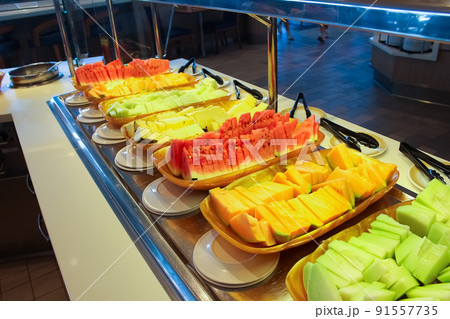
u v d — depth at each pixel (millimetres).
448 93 2064
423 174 919
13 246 2047
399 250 653
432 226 677
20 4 2824
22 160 1854
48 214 963
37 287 1868
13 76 2043
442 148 1712
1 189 1873
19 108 1744
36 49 2979
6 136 1773
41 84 2064
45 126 1517
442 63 2064
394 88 2330
